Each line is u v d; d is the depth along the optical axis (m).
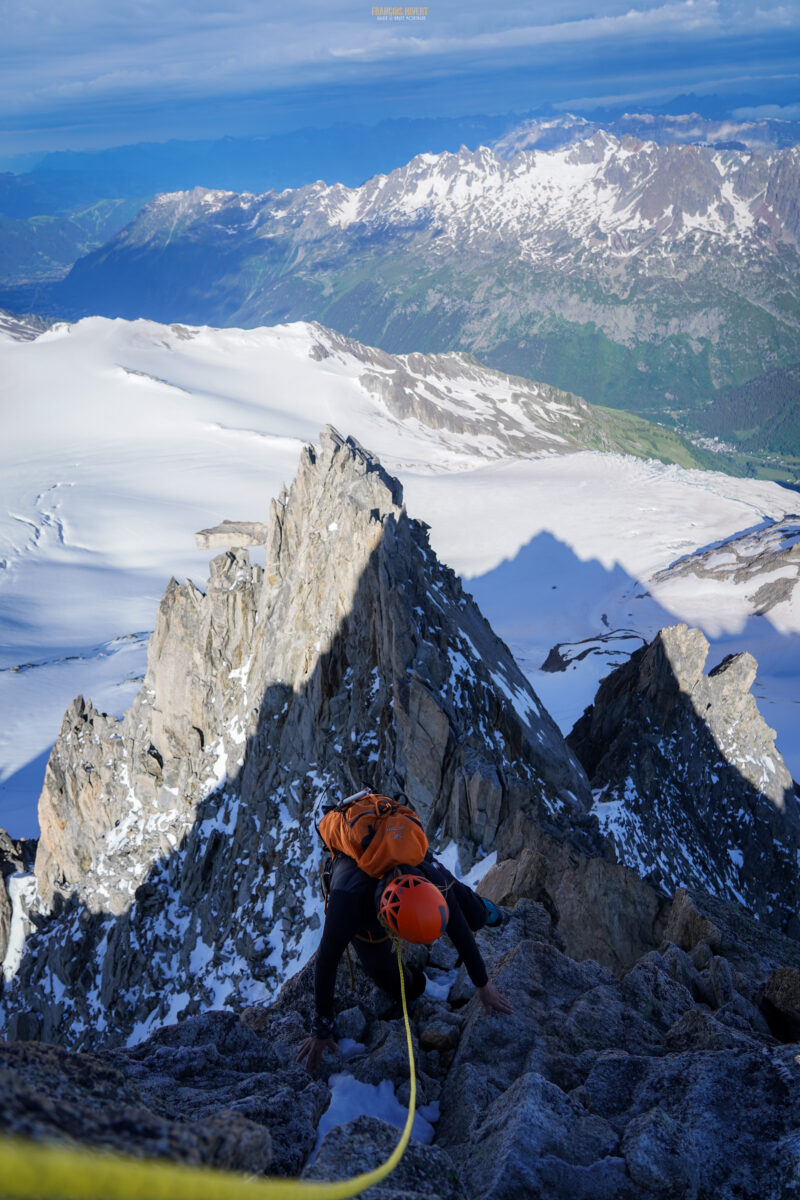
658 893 8.94
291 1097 4.20
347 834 4.85
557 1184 3.67
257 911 17.78
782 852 23.41
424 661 16.11
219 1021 5.13
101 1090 2.28
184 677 24.25
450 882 4.98
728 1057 4.50
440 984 6.34
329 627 19.55
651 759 21.59
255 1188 1.23
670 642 24.12
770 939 7.77
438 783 14.70
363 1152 3.43
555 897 9.38
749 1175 3.78
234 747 22.02
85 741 26.80
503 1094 4.41
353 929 4.78
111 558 151.38
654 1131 3.82
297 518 23.52
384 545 18.41
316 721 19.14
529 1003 5.55
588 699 68.69
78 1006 21.78
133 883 22.23
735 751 24.30
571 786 18.03
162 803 23.50
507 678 19.95
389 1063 4.90
